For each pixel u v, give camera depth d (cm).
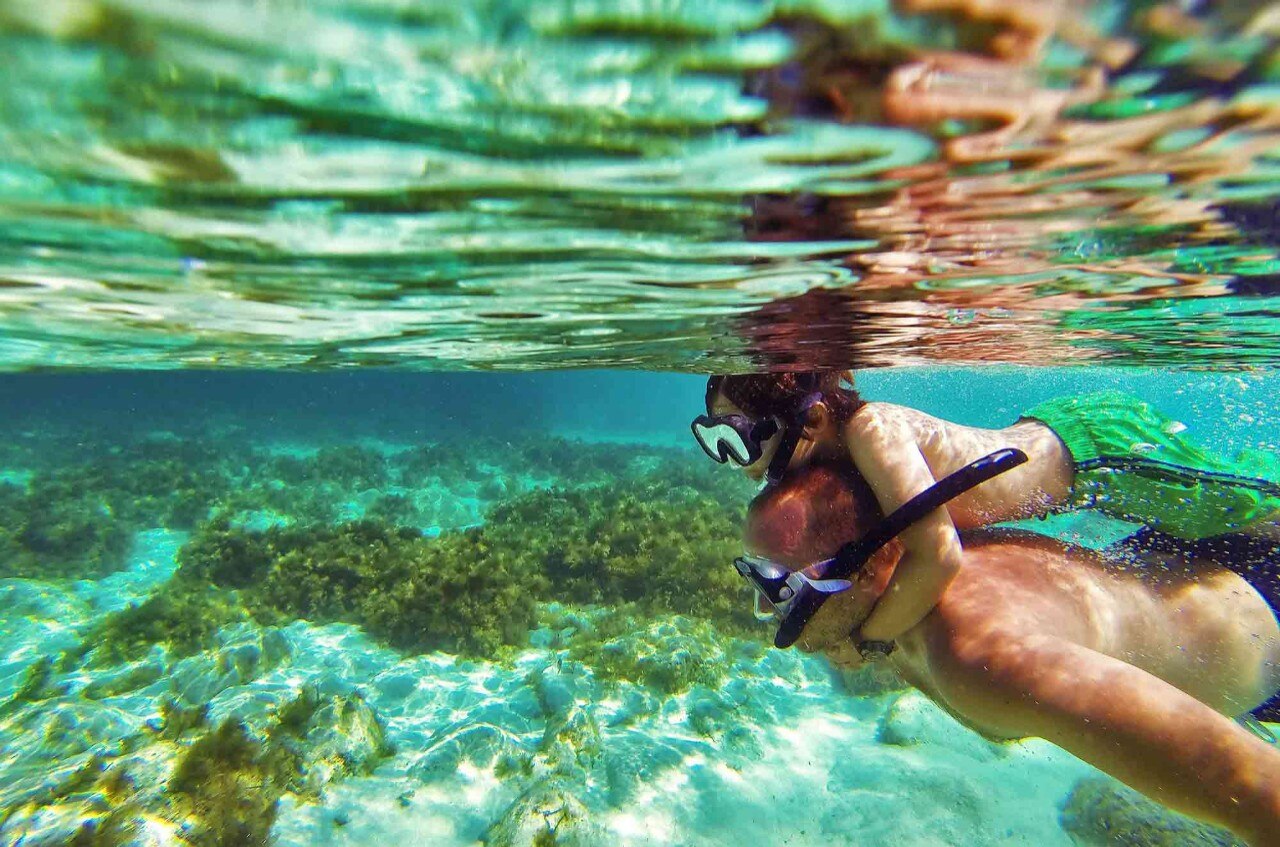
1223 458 108
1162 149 76
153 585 412
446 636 312
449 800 205
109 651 302
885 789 216
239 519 557
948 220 97
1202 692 91
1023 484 105
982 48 56
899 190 86
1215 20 52
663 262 113
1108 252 116
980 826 201
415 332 171
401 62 54
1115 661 65
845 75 59
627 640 300
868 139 71
